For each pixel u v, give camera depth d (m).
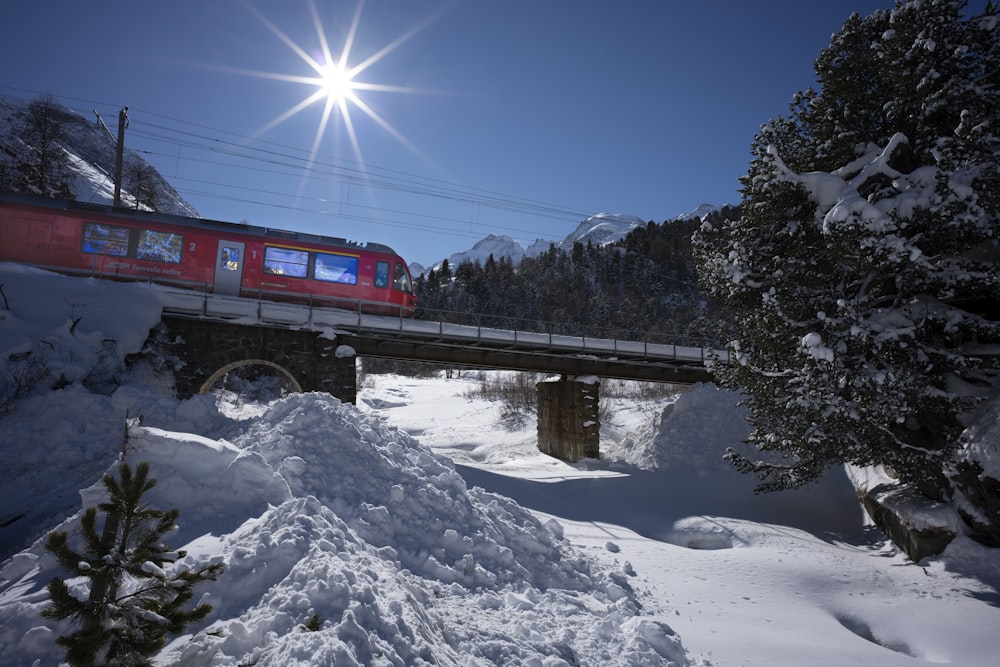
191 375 20.14
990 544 13.59
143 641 4.12
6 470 12.51
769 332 16.56
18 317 17.25
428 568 8.42
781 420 16.53
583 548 12.75
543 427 32.12
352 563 6.45
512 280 136.38
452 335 23.44
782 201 17.20
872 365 14.77
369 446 10.79
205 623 5.44
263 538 6.51
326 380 21.48
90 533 4.27
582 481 22.66
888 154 15.57
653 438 26.19
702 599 10.60
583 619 8.27
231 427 11.95
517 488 20.50
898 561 14.60
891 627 10.76
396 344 24.36
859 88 18.30
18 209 19.58
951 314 14.93
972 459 13.63
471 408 48.59
